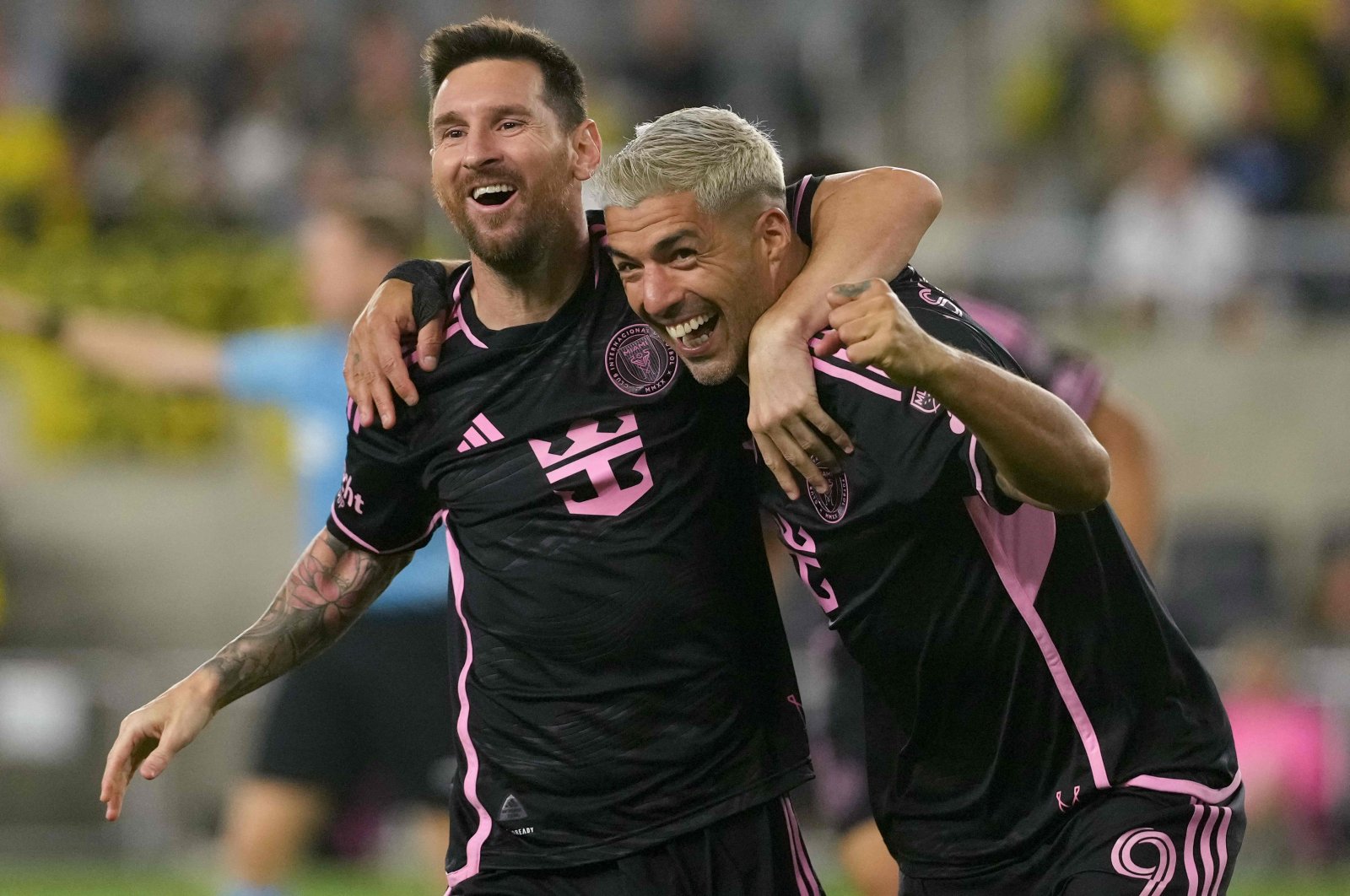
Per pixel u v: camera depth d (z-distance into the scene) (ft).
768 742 41.57
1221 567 120.88
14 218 131.03
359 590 44.19
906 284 39.19
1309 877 99.86
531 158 38.88
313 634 43.93
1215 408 132.36
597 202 39.04
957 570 38.22
